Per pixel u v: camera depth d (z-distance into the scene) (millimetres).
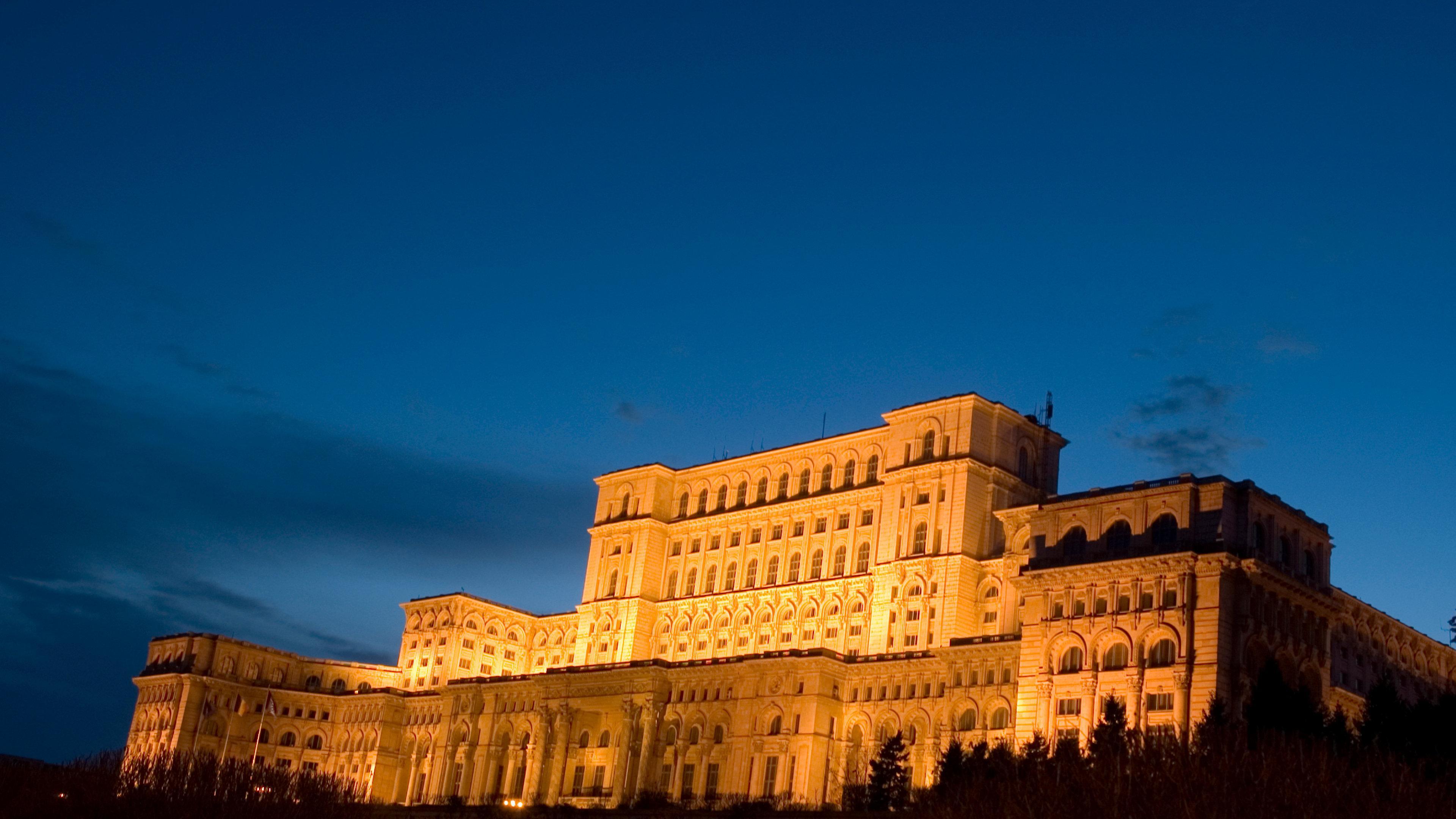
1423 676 162625
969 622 154875
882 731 149875
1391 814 75750
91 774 108250
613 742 173000
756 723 156375
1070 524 138875
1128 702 124500
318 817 110562
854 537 173250
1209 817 76062
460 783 192875
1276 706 104625
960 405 164625
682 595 191625
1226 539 127438
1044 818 84750
